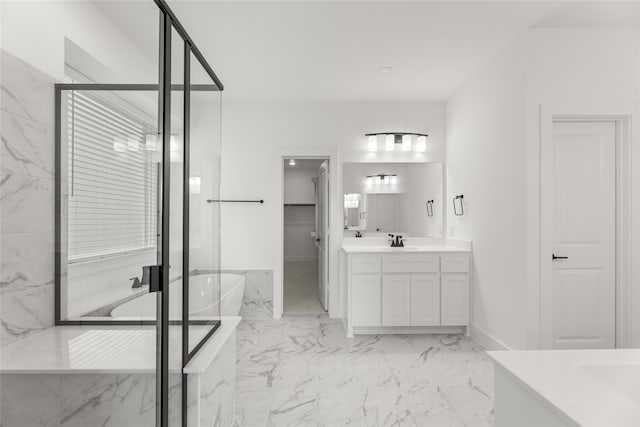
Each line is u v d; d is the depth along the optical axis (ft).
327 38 9.70
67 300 2.93
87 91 3.16
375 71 11.87
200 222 5.85
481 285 11.93
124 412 3.67
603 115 9.52
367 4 8.15
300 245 29.71
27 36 2.58
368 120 15.02
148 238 4.07
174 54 4.81
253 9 8.32
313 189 29.25
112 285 3.46
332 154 14.98
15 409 2.50
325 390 8.58
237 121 14.88
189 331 5.33
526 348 9.39
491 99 11.13
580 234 9.81
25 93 2.54
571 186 9.84
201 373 5.12
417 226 15.06
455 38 9.75
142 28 3.96
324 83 12.90
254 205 14.88
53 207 2.78
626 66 9.53
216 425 5.99
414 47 10.23
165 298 4.35
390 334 12.92
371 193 15.10
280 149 14.89
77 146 3.02
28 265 2.56
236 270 14.85
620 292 9.73
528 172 9.41
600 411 2.74
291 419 7.33
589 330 9.78
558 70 9.45
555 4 8.25
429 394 8.37
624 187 9.74
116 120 3.53
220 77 12.33
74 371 3.00
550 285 9.39
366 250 13.16
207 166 6.23
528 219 9.41
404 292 12.77
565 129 9.85
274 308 14.83
